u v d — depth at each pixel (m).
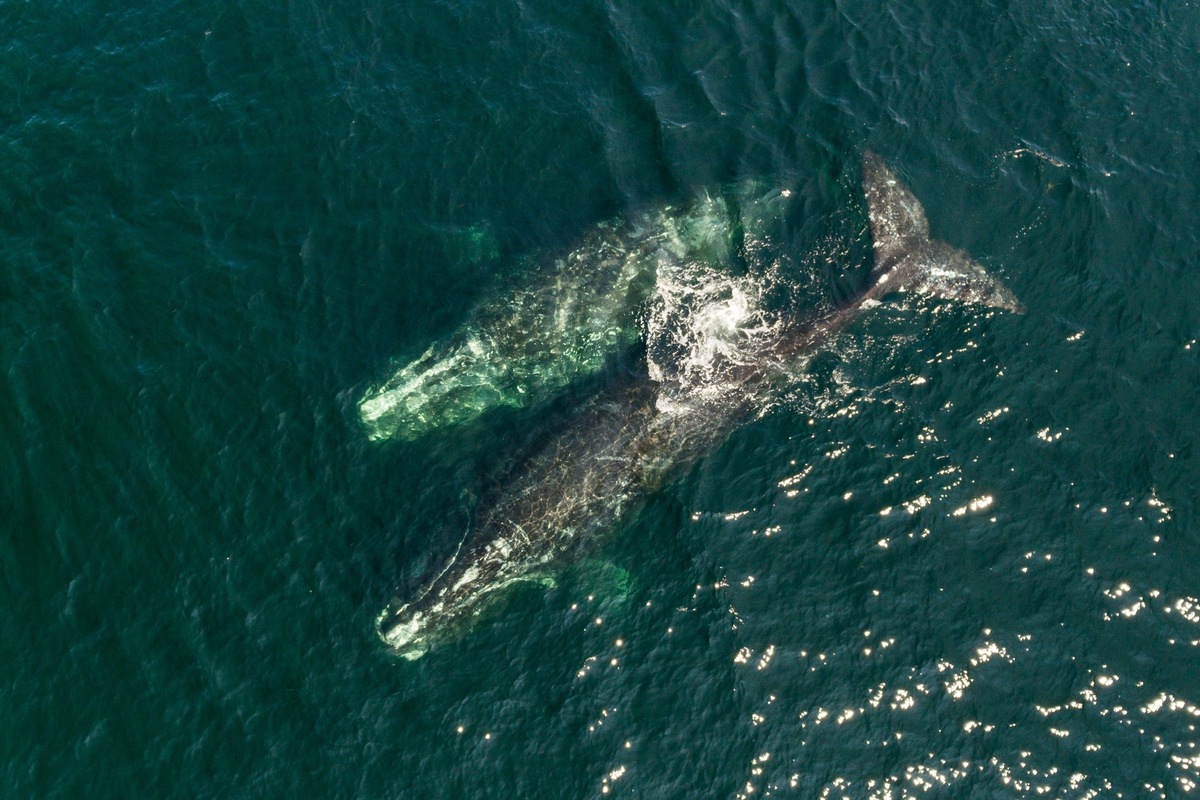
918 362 27.38
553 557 25.23
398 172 30.92
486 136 31.59
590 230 30.12
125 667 23.66
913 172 30.62
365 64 32.78
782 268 29.03
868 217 29.72
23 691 23.22
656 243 29.72
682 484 26.02
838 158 31.03
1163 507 25.30
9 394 26.67
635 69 32.81
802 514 25.64
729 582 24.92
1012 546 25.02
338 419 27.14
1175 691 23.08
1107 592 24.31
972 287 28.52
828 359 27.45
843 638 24.14
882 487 25.86
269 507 25.81
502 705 23.61
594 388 27.11
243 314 28.44
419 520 25.70
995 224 29.69
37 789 22.25
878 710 23.27
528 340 28.36
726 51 33.06
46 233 29.30
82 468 25.92
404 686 23.83
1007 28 33.31
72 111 31.42
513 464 26.00
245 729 23.16
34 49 32.41
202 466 26.19
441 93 32.31
